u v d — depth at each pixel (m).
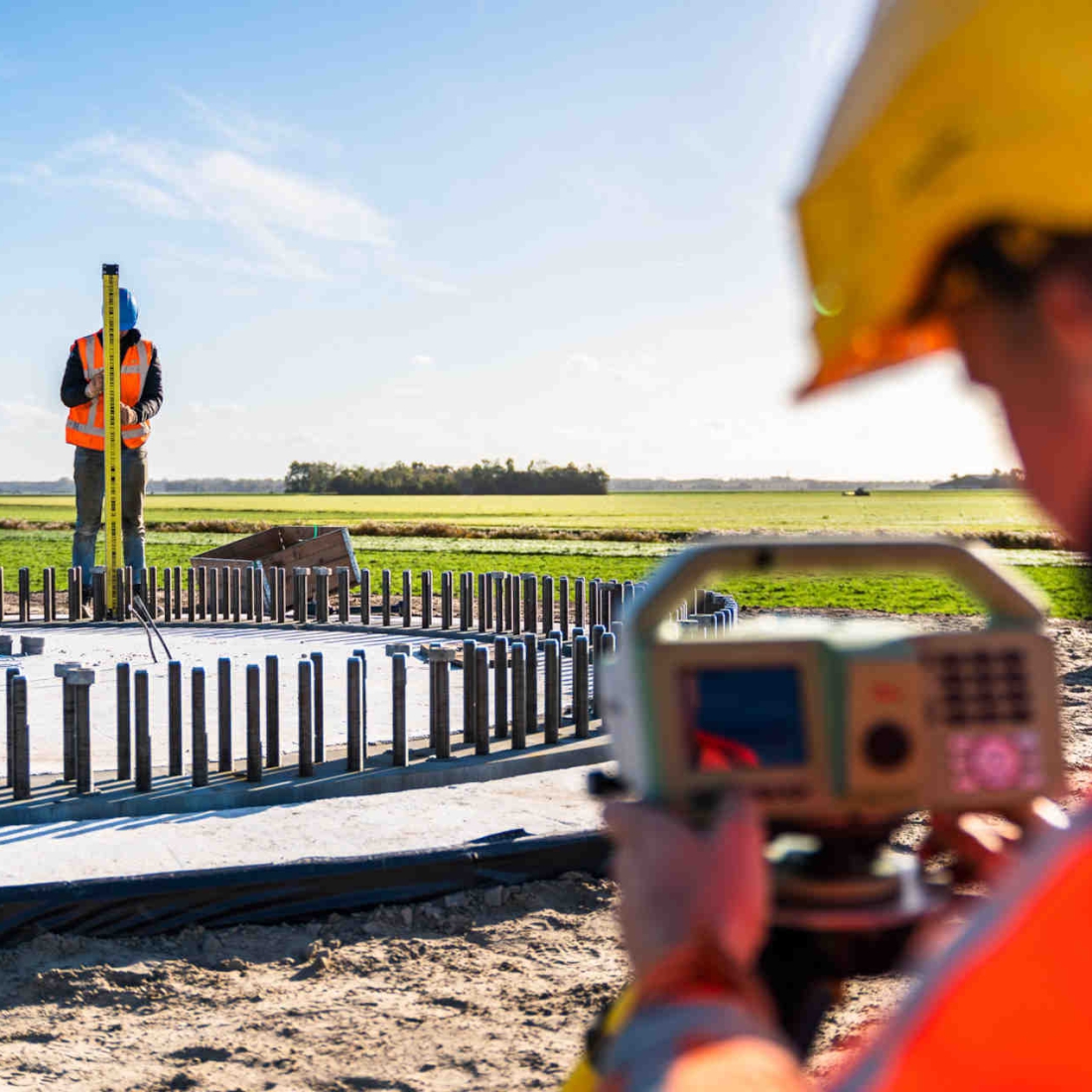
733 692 0.99
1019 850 1.02
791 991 1.19
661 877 0.74
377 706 9.98
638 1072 0.62
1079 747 8.46
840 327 0.64
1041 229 0.55
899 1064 0.53
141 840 6.25
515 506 126.12
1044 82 0.53
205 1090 3.83
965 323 0.60
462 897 5.50
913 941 1.08
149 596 16.59
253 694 7.14
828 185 0.64
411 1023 4.34
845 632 1.05
